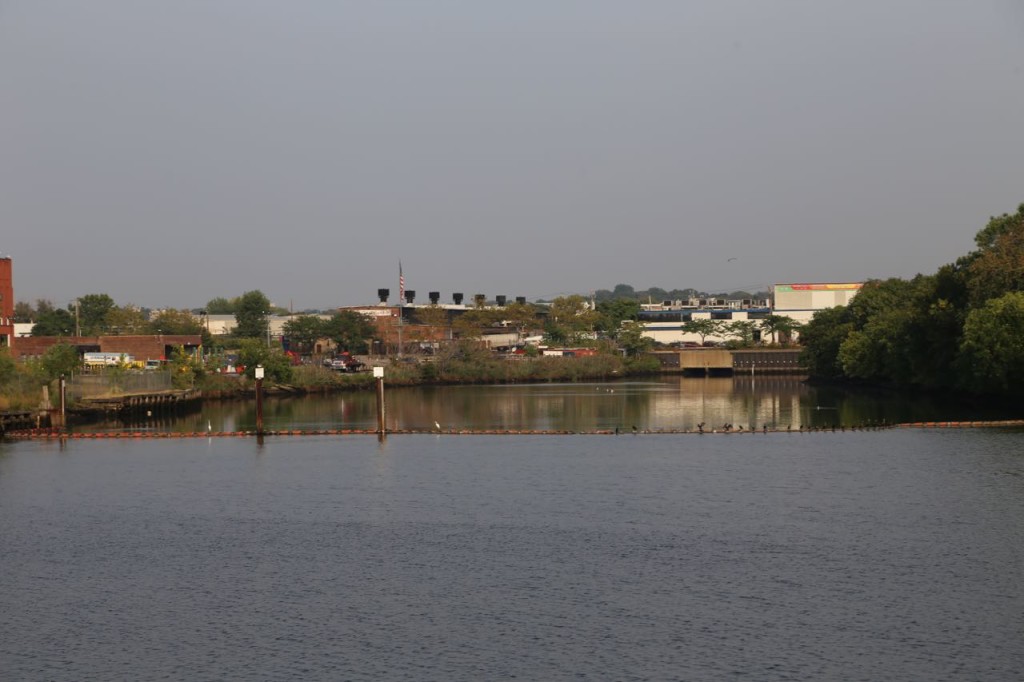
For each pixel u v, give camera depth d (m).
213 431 135.88
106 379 162.50
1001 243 160.50
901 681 44.59
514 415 160.88
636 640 49.56
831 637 49.59
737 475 91.81
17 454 112.12
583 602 55.16
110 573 61.81
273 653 48.66
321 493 86.38
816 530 69.75
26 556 65.75
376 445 117.81
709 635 50.09
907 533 68.31
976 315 143.00
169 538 70.38
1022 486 82.94
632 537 68.69
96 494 86.75
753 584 57.78
